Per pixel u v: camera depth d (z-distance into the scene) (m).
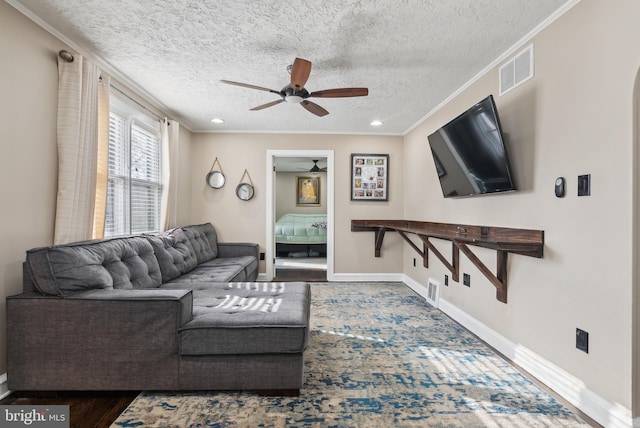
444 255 3.52
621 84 1.54
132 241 2.64
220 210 4.79
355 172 4.92
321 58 2.55
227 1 1.87
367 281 4.94
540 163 2.07
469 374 2.11
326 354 2.39
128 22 2.08
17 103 1.89
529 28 2.11
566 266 1.86
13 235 1.88
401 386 1.95
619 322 1.55
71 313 1.77
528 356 2.16
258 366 1.83
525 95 2.21
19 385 1.76
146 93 3.29
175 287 2.73
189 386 1.81
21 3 1.88
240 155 4.80
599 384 1.65
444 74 2.83
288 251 7.77
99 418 1.63
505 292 2.44
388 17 2.01
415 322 3.11
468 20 2.03
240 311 2.06
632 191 1.49
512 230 2.33
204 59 2.58
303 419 1.63
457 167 2.93
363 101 3.52
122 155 3.05
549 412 1.72
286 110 3.84
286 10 1.95
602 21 1.63
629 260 1.50
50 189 2.14
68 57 2.18
